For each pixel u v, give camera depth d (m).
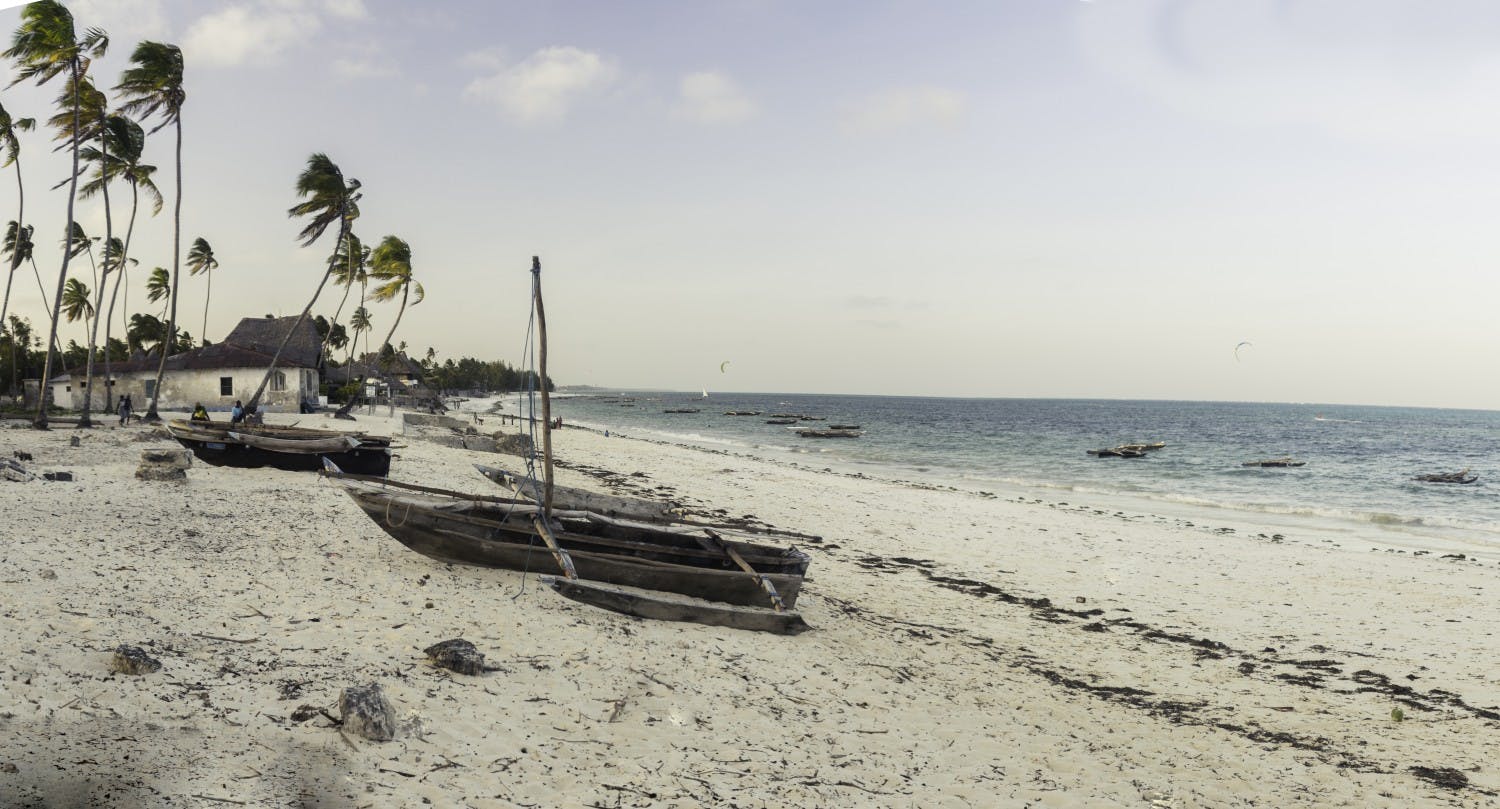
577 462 37.22
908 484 35.31
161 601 8.79
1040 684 10.73
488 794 5.80
